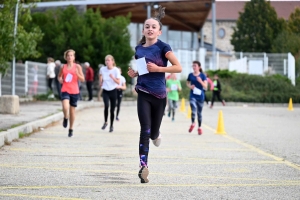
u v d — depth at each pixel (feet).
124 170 43.68
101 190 35.29
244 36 362.74
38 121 78.89
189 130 79.82
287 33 305.32
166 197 33.30
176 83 103.76
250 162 49.08
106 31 184.24
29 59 185.88
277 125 96.73
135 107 151.74
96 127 86.07
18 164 45.85
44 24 187.11
